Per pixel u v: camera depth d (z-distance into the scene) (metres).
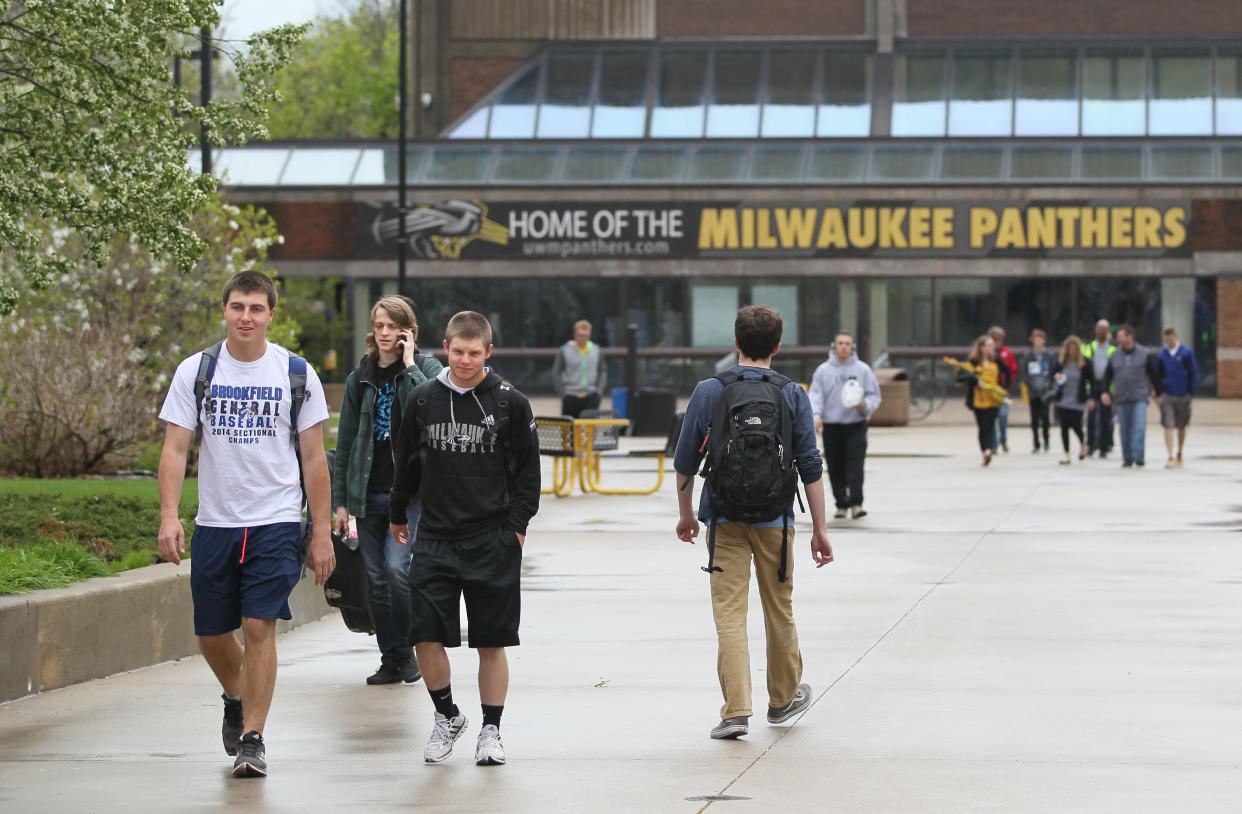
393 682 12.78
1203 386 60.56
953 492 28.75
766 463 10.55
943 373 60.53
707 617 15.55
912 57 65.31
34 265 16.22
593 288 60.72
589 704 11.67
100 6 15.51
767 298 60.78
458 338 10.01
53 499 18.83
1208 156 61.34
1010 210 60.44
